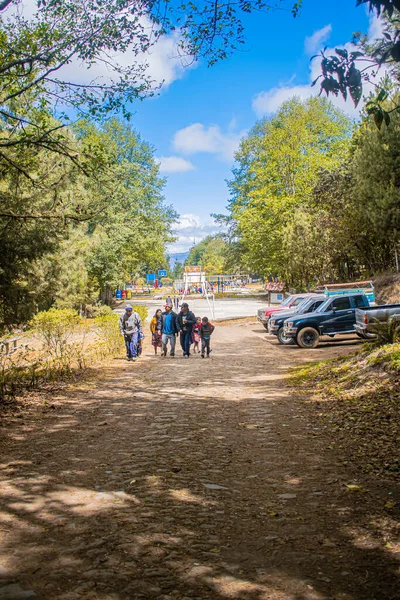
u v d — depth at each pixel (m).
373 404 8.20
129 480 5.00
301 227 35.09
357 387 9.72
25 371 12.66
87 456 5.93
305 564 3.25
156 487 4.78
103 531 3.76
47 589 2.92
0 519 4.01
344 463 5.46
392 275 28.55
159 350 21.61
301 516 4.06
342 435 6.66
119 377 13.24
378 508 4.16
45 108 10.84
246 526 3.87
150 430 7.29
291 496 4.53
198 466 5.48
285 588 2.95
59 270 20.84
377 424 7.00
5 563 3.26
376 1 2.83
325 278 35.72
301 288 39.72
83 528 3.81
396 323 12.53
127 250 49.34
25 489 4.73
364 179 26.06
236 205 56.62
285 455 5.89
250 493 4.63
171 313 18.73
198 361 17.11
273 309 28.27
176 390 11.09
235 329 33.00
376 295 27.47
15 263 10.10
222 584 2.99
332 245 33.31
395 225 24.84
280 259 43.03
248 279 128.62
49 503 4.36
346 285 23.41
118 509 4.21
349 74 3.50
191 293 88.50
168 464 5.57
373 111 3.64
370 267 32.38
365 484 4.77
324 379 11.38
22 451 6.18
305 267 35.09
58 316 26.73
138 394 10.59
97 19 9.64
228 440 6.66
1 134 11.61
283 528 3.82
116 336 20.19
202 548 3.48
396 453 5.66
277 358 17.70
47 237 10.52
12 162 10.56
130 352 17.16
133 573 3.12
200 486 4.82
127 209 44.00
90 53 9.94
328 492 4.60
